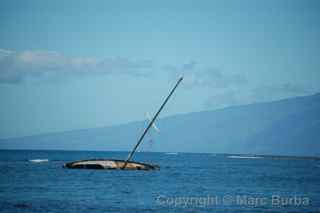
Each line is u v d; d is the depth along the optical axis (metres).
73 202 106.00
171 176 170.00
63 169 185.00
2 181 142.88
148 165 188.38
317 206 105.69
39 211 95.62
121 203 106.00
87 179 150.50
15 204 102.06
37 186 131.50
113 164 181.50
